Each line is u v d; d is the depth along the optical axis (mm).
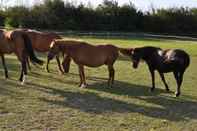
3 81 13977
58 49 13203
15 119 9688
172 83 15047
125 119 10109
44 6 52031
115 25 55688
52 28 51281
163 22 58281
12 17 49469
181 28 58906
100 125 9531
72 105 11211
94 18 54438
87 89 13289
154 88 13555
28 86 13320
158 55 12781
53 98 11875
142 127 9516
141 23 57531
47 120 9727
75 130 9086
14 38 13625
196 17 59469
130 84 14602
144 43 35531
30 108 10711
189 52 28422
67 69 14297
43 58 20969
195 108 11523
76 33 43594
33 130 8961
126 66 19219
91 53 13102
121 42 35438
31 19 50188
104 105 11383
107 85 14133
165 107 11477
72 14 53094
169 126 9711
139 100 12164
